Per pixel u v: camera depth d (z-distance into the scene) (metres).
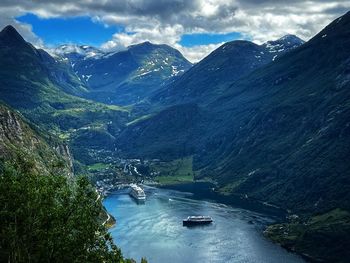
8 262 82.62
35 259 83.31
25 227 84.31
